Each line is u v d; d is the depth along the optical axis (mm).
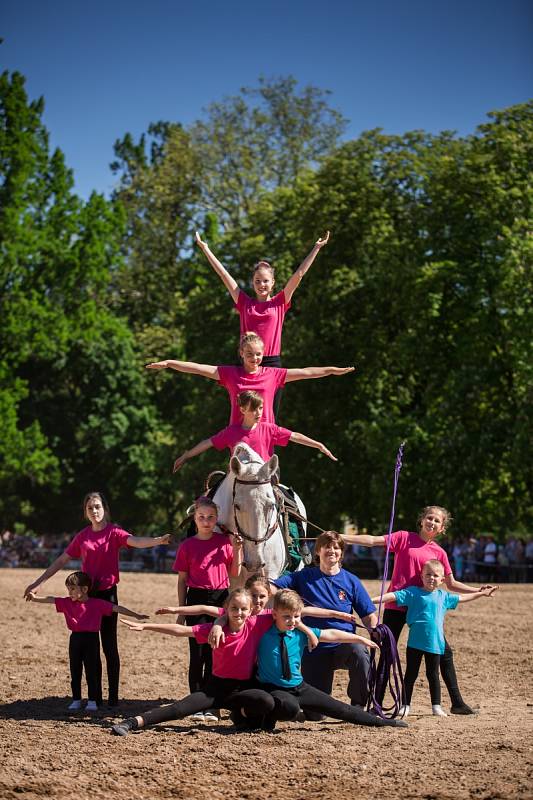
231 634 8242
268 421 9492
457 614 19625
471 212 31531
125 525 51125
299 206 33969
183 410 47344
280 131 49562
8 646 14109
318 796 6242
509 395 31391
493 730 8273
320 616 8562
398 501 31031
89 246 46250
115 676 9758
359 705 9031
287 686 8273
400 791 6316
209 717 8797
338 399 32562
